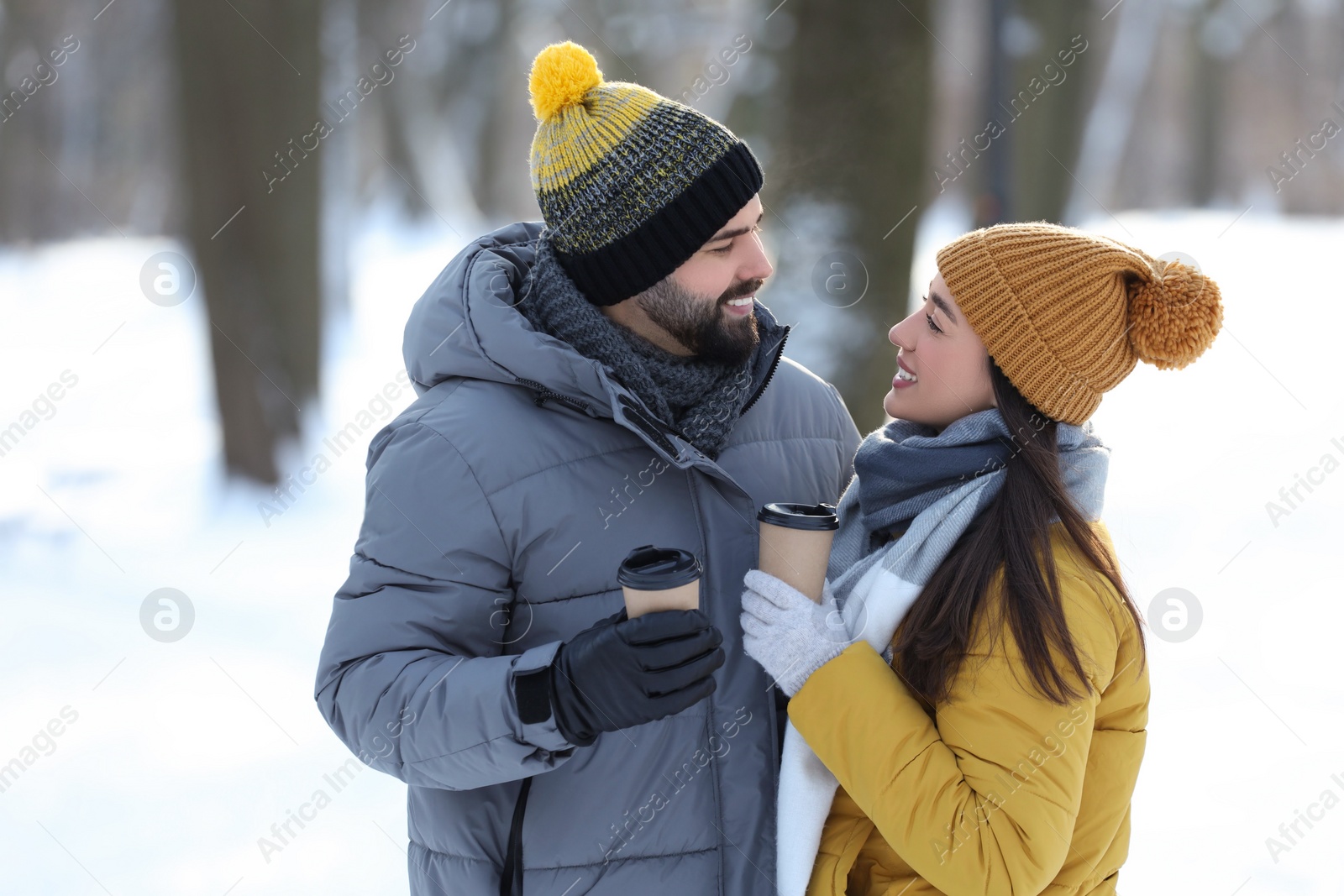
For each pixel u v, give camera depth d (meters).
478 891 2.59
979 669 2.38
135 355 17.86
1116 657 2.56
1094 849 2.62
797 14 7.05
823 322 6.81
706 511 2.72
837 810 2.67
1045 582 2.40
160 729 6.89
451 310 2.72
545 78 2.75
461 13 31.08
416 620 2.51
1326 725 6.69
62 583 9.61
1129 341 2.61
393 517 2.56
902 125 6.89
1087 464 2.66
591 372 2.57
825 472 3.12
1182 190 38.25
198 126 11.82
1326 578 8.86
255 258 12.06
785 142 7.05
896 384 2.85
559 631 2.60
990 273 2.59
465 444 2.57
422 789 2.67
